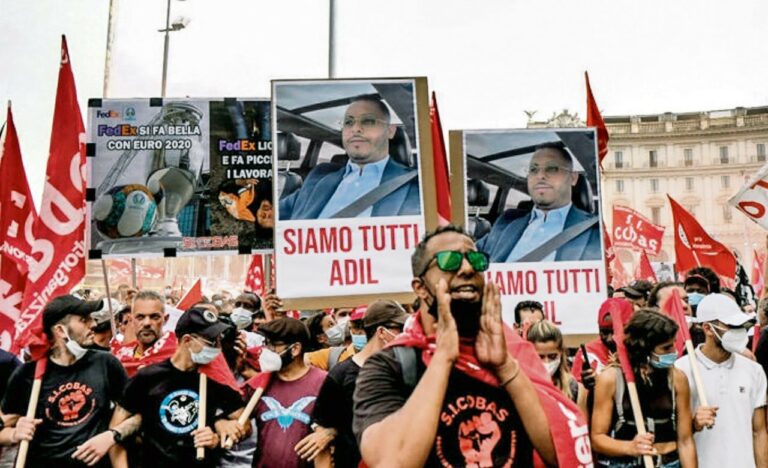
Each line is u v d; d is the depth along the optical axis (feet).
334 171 17.74
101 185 22.35
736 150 288.10
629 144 295.69
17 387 15.35
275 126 17.79
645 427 14.37
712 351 16.25
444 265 7.73
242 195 23.48
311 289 17.20
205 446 14.56
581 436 8.13
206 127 23.47
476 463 7.75
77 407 15.24
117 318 23.36
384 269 17.39
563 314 18.84
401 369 7.97
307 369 16.25
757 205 24.41
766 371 19.77
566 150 19.43
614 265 46.16
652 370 14.46
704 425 14.84
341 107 17.95
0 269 20.06
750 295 35.09
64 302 15.25
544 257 19.06
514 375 7.84
